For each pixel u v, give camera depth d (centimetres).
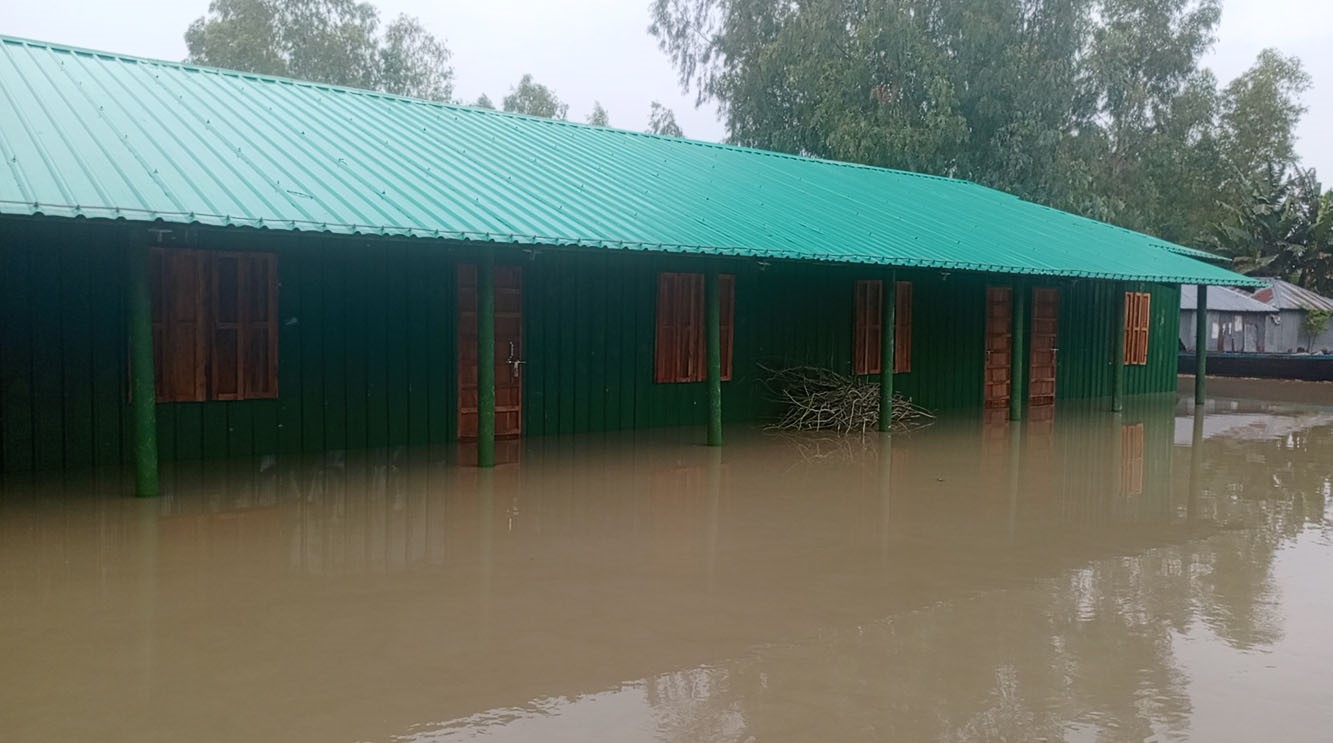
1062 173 2481
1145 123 3023
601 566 586
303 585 536
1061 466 974
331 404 941
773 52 2534
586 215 919
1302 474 948
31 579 538
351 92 1138
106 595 512
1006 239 1329
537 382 1080
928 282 1434
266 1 3244
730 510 747
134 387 720
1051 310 1608
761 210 1124
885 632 478
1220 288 2744
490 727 363
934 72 2386
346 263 943
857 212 1252
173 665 418
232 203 704
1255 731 375
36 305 795
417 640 454
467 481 833
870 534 680
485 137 1123
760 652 448
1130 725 377
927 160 2380
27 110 766
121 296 830
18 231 784
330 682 402
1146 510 776
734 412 1241
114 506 704
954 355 1477
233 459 884
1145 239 1686
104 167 700
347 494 769
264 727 359
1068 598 538
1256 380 2203
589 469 904
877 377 1387
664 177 1172
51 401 805
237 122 904
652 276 1165
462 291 1021
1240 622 502
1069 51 2483
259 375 897
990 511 762
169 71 1001
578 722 370
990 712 386
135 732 353
